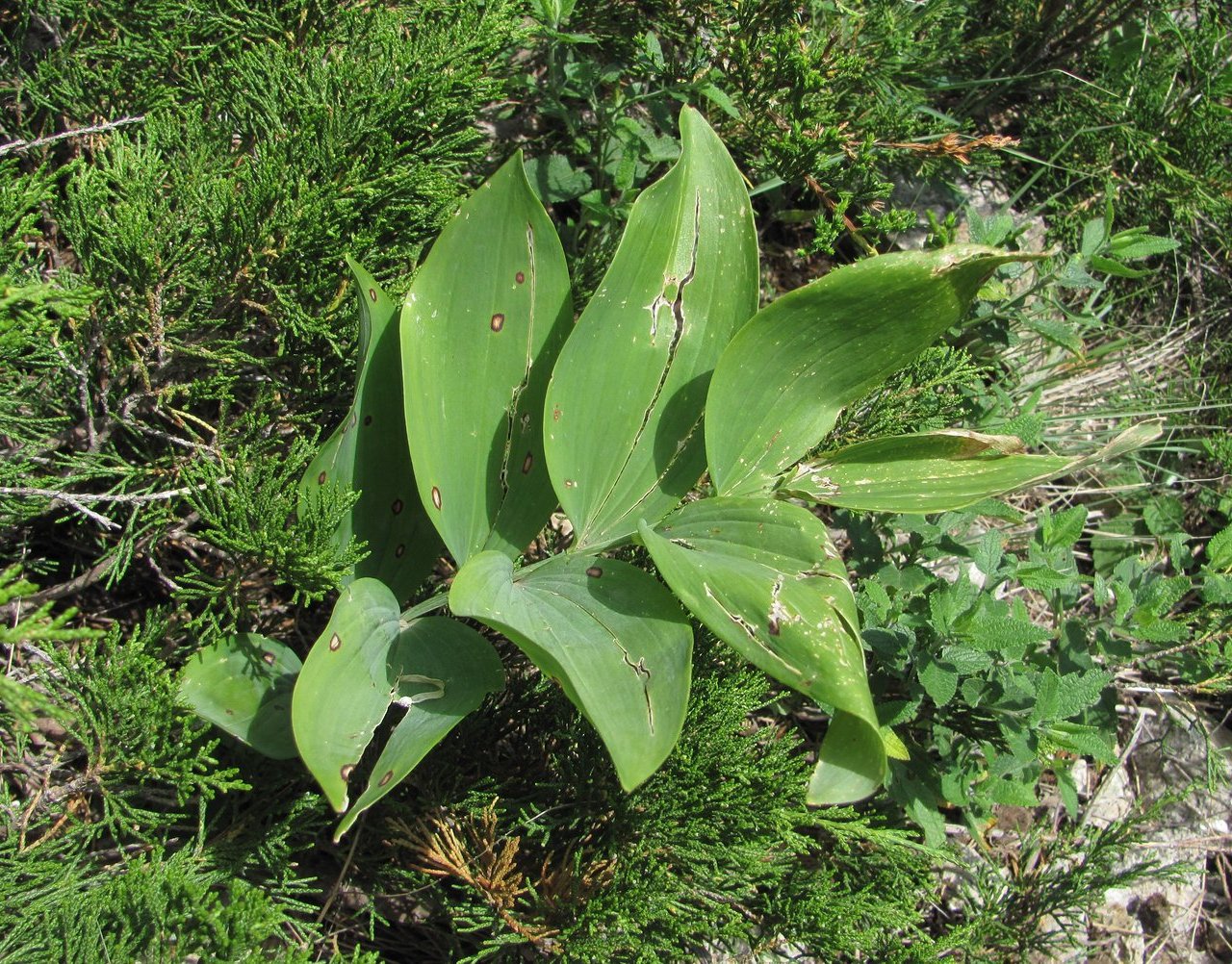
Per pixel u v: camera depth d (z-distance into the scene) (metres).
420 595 0.46
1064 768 0.48
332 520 0.39
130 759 0.38
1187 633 0.48
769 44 0.52
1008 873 0.54
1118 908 0.55
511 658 0.46
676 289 0.39
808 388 0.39
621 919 0.41
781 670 0.34
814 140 0.51
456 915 0.42
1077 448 0.63
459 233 0.38
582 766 0.43
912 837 0.48
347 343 0.44
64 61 0.46
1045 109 0.67
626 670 0.35
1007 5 0.66
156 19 0.46
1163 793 0.57
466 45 0.45
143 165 0.42
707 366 0.40
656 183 0.39
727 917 0.43
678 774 0.42
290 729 0.39
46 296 0.36
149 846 0.39
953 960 0.47
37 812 0.40
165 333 0.42
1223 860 0.57
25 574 0.45
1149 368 0.66
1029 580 0.47
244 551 0.39
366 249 0.44
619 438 0.39
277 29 0.46
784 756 0.44
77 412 0.43
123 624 0.47
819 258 0.63
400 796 0.43
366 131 0.43
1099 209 0.64
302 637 0.47
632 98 0.53
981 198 0.65
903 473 0.39
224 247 0.42
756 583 0.35
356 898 0.45
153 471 0.43
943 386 0.52
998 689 0.46
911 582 0.46
